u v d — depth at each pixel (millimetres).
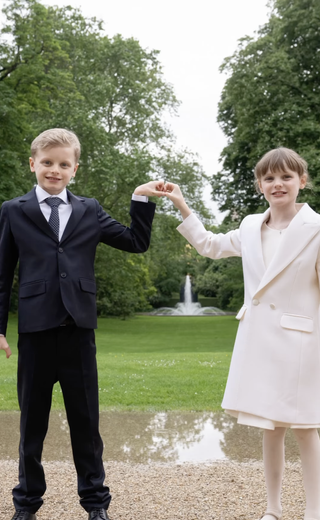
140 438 4625
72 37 23594
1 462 3900
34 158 2738
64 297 2533
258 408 2498
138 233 2859
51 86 18844
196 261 52188
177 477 3453
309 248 2609
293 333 2555
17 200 2699
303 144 16578
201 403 6023
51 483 3312
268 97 17906
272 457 2641
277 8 19047
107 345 17531
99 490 2582
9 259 2678
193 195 25156
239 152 19781
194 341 19297
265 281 2607
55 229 2633
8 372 7930
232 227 21828
